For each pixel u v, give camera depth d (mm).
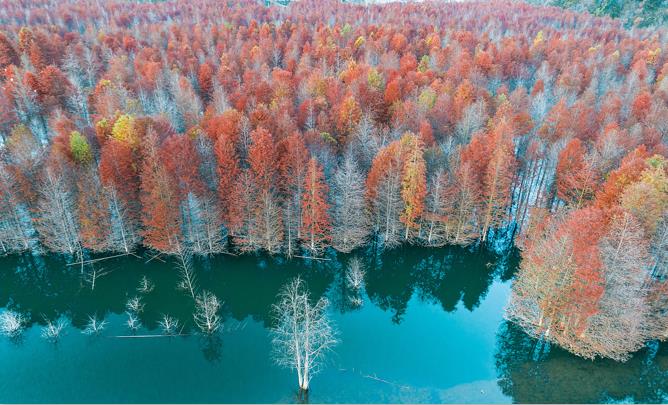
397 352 48188
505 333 51625
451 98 88375
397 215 63219
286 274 61844
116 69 95125
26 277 59844
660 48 134000
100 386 42812
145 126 63469
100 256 60938
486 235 68812
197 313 53062
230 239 64250
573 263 41531
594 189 57906
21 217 58188
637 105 87062
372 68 100562
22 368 44719
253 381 43688
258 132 57281
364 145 70188
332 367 45688
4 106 76312
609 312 42594
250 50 120688
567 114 78375
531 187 75125
